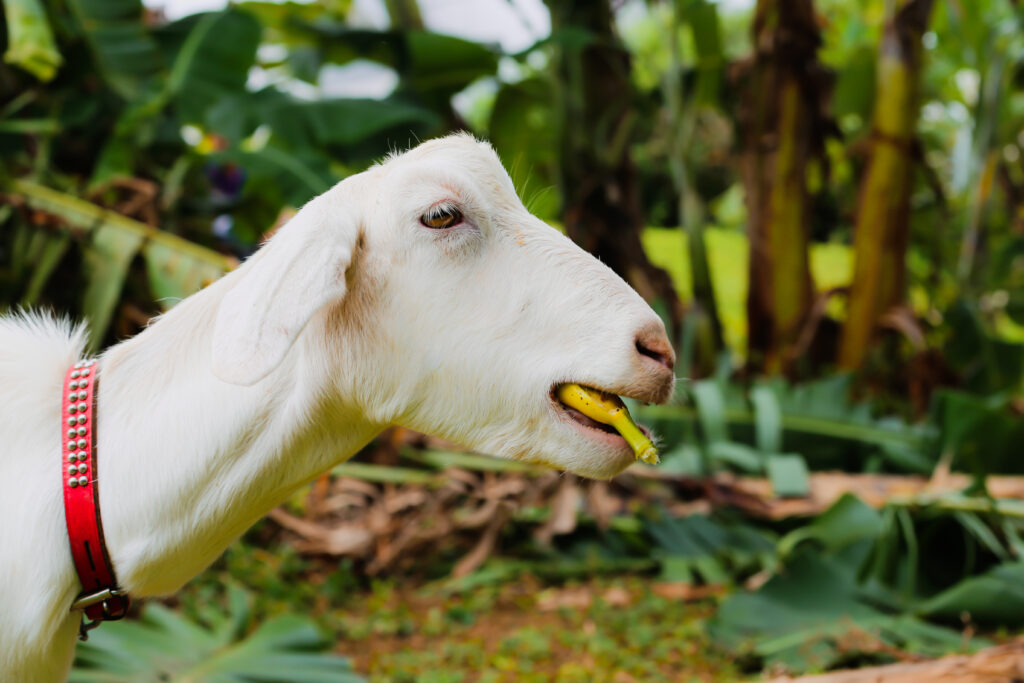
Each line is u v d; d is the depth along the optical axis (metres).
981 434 5.17
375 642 3.92
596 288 1.87
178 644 3.39
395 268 1.86
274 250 1.70
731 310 10.20
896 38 6.48
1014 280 7.91
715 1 6.86
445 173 1.86
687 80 7.16
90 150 5.58
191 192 5.99
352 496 4.71
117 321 4.73
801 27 6.57
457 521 4.59
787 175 6.71
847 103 7.59
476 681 3.52
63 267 4.79
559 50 6.23
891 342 6.71
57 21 4.95
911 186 6.60
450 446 5.14
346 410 1.93
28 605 1.75
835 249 12.70
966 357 6.68
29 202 4.48
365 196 1.89
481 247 1.87
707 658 3.67
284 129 5.31
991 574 3.86
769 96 6.69
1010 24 7.03
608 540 4.90
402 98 5.86
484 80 6.58
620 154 6.33
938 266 7.49
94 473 1.81
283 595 4.20
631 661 3.63
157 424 1.84
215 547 1.92
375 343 1.88
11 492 1.77
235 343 1.61
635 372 1.82
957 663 2.77
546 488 4.69
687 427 5.57
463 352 1.87
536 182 7.11
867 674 2.79
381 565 4.49
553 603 4.32
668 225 10.30
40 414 1.83
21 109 5.25
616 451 1.88
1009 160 8.21
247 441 1.85
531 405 1.87
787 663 3.51
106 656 3.14
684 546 4.74
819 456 5.65
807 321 6.80
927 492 4.64
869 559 3.99
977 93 7.45
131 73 5.33
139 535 1.82
